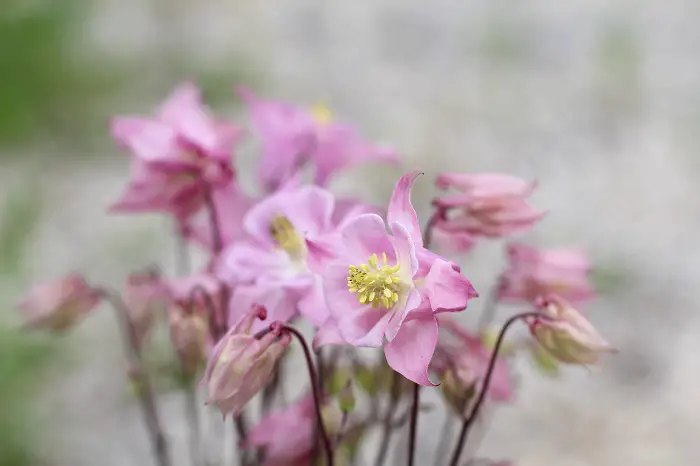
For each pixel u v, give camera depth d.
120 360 1.07
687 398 1.04
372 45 1.90
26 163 1.45
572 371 1.07
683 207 1.39
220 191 0.53
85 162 1.47
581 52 1.88
